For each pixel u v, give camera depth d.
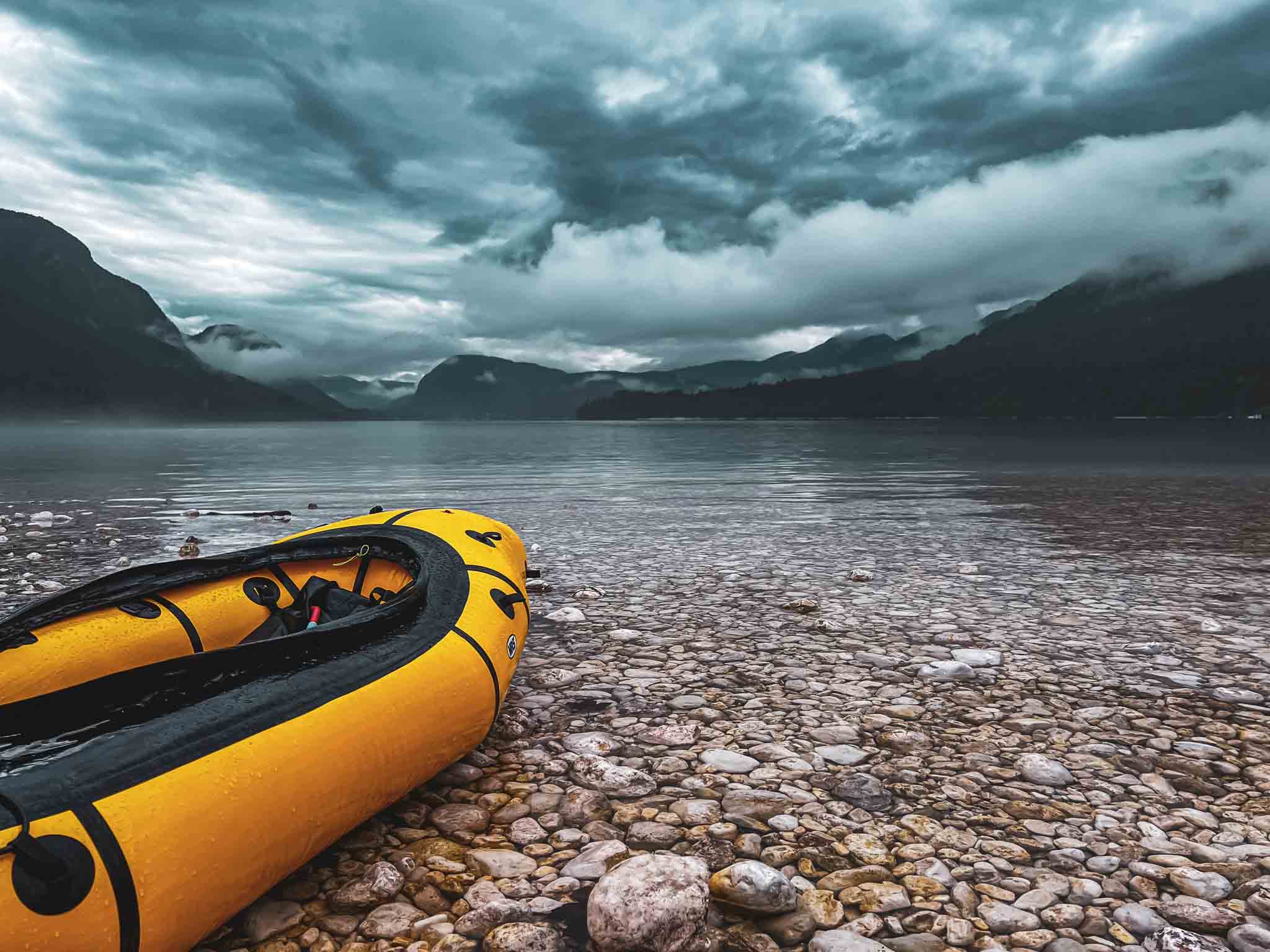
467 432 146.25
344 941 2.69
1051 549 11.69
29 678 3.77
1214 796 3.79
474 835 3.41
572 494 21.98
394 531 5.24
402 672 3.50
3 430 167.50
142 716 2.82
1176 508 17.28
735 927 2.74
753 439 80.31
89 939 2.11
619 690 5.41
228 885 2.53
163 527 14.95
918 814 3.58
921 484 24.72
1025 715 4.89
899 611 7.75
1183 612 7.63
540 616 7.60
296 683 3.13
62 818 2.17
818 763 4.16
